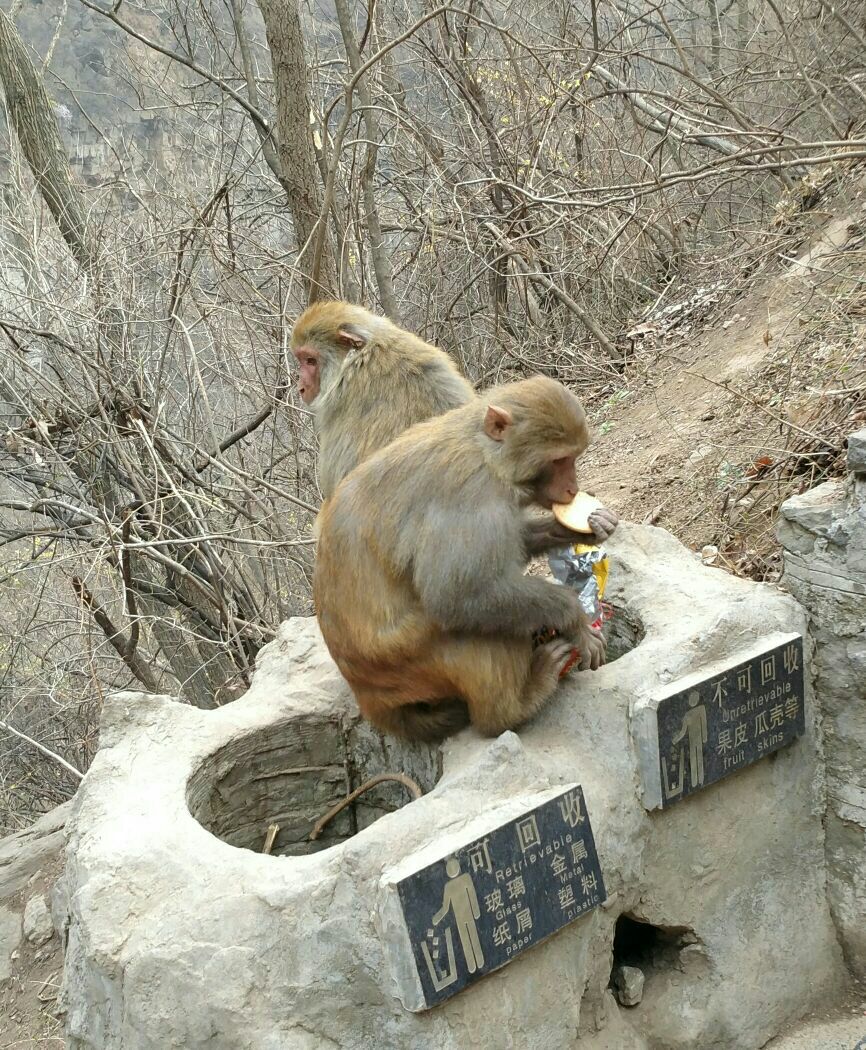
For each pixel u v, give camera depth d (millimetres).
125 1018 1553
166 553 3430
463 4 4355
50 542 3561
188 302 3658
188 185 3852
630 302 4285
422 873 1494
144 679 3605
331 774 1976
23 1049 2102
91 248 3605
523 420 1646
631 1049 1738
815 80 3678
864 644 1831
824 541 1840
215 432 3668
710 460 2779
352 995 1524
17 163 3766
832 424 2473
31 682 3920
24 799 4266
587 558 1846
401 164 4367
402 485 1668
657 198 4227
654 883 1765
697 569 2018
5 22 3785
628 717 1737
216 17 5883
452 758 1727
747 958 1836
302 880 1550
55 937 2311
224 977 1531
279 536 3293
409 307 4258
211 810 1859
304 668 2029
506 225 4086
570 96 3738
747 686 1793
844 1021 1874
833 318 2801
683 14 5426
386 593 1686
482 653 1678
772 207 4016
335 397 2191
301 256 3262
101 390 3338
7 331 3258
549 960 1629
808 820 1911
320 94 4320
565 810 1621
